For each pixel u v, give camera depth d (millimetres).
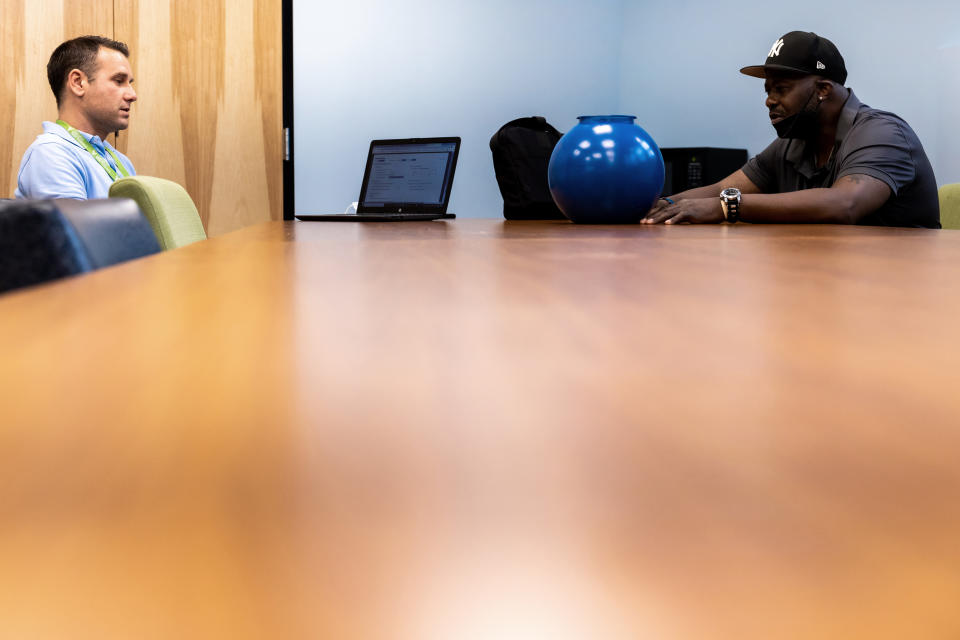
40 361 158
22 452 92
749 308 256
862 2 3967
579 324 218
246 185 3590
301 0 4145
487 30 4598
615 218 1556
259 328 207
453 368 153
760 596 55
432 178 2650
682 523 69
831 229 1241
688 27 4738
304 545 65
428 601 55
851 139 2174
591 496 77
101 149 2773
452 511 73
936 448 94
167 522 70
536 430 105
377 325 215
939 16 3686
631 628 51
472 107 4602
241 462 89
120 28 3350
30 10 3199
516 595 55
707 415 113
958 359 163
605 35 4992
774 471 85
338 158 4293
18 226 409
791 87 2320
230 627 52
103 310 240
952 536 65
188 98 3480
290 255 543
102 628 52
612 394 129
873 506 73
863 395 128
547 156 2355
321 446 97
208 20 3479
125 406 118
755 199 1767
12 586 57
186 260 476
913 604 53
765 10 4379
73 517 71
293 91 3934
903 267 453
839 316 236
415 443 99
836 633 50
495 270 425
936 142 3719
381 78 4348
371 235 969
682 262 496
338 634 50
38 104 3230
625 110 5098
